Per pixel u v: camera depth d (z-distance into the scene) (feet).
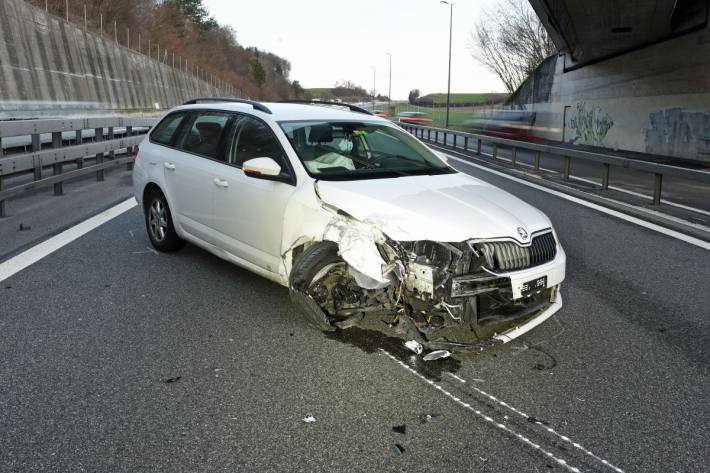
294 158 15.07
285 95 508.12
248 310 15.43
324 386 11.39
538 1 81.30
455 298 12.10
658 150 87.15
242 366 12.19
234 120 17.76
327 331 14.02
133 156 46.01
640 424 10.37
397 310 12.76
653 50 88.38
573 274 20.02
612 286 18.65
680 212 32.19
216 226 17.30
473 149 91.81
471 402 10.96
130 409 10.39
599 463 9.18
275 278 15.35
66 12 129.59
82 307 15.44
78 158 34.81
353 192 13.60
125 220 26.30
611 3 72.08
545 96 136.98
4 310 15.10
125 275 18.26
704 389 11.73
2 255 20.17
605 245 24.44
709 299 17.40
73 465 8.73
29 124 27.40
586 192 39.65
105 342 13.25
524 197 37.40
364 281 12.43
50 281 17.52
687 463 9.24
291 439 9.57
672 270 20.62
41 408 10.34
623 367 12.68
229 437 9.59
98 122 37.32
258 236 15.55
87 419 10.02
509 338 12.60
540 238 13.43
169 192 19.42
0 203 26.25
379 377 11.83
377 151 16.57
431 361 12.66
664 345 13.93
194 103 21.17
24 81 94.22
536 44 178.60
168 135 20.56
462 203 13.58
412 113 184.85
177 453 9.11
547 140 135.03
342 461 9.01
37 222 25.53
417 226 12.37
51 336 13.51
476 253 12.19
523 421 10.35
